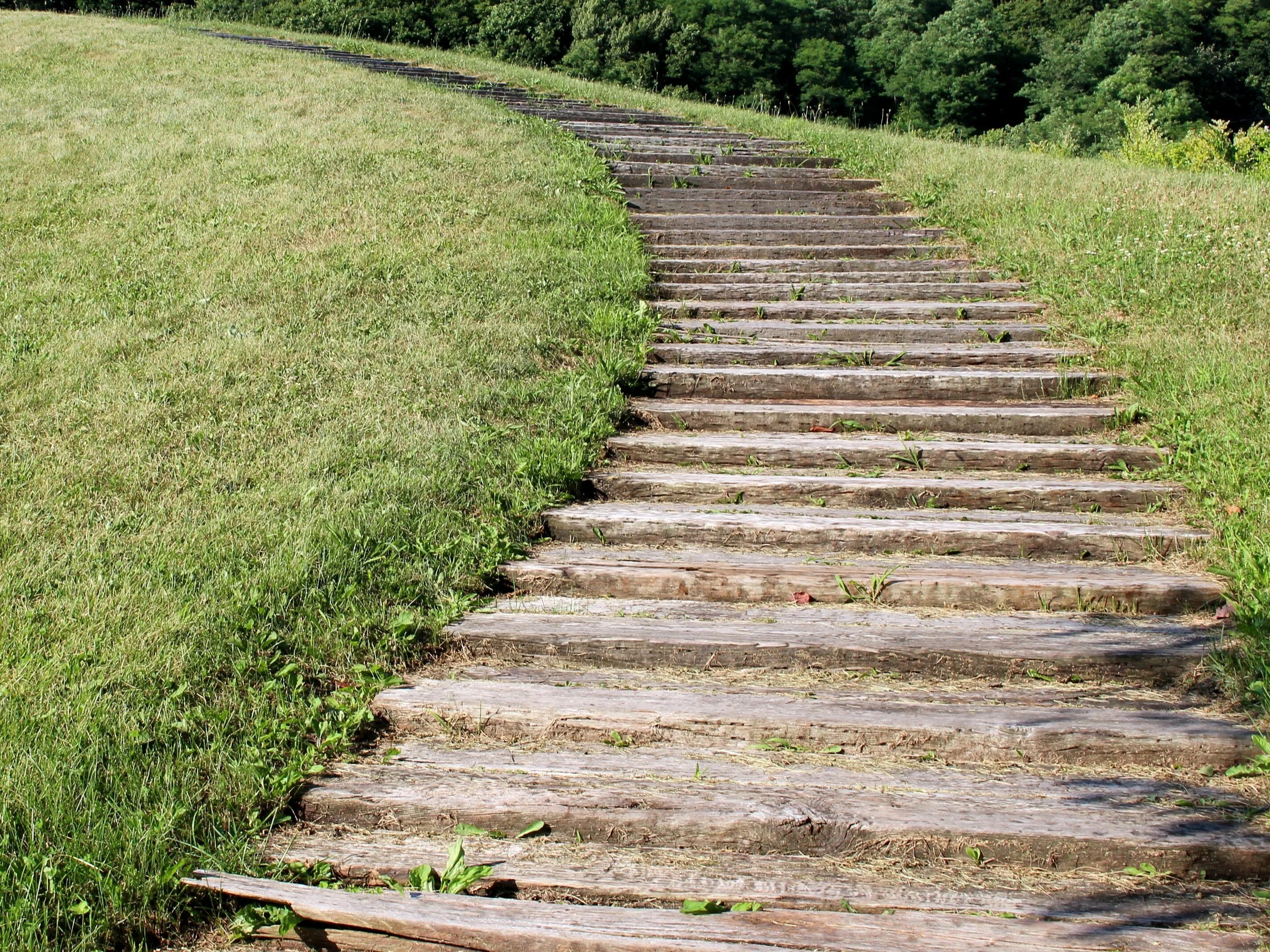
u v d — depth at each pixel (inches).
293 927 110.5
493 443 226.1
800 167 500.1
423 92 609.6
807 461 232.2
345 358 267.4
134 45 713.6
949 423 246.1
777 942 105.3
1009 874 118.4
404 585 173.6
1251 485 201.9
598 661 162.2
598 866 120.0
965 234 394.9
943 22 2246.6
